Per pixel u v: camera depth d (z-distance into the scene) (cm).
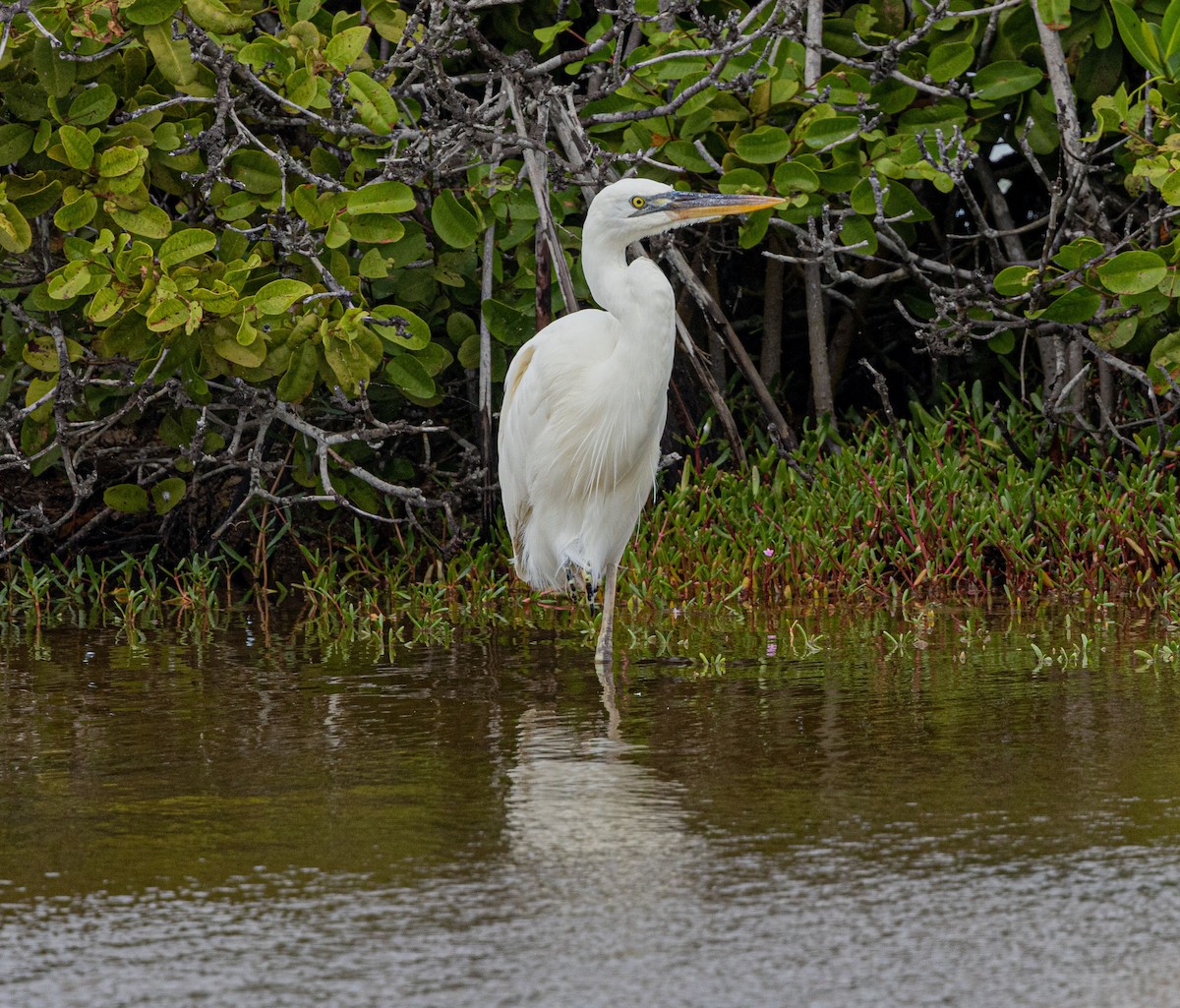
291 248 1121
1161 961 475
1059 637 1009
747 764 709
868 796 652
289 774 709
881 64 1238
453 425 1482
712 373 1456
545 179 1232
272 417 1252
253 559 1377
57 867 578
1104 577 1186
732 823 617
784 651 995
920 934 498
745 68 1266
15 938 509
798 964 476
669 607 1174
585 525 1036
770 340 1540
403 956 487
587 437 1008
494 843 598
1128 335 1208
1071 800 638
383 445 1382
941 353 1286
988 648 980
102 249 1067
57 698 887
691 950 488
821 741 750
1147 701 815
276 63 1135
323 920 518
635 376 989
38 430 1245
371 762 728
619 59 1257
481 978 470
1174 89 1165
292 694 891
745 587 1188
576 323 1034
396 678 937
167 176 1177
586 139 1201
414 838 606
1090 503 1233
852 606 1162
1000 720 783
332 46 1117
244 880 560
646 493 1053
